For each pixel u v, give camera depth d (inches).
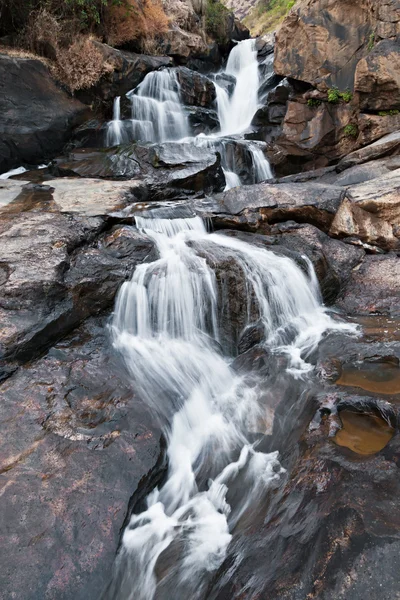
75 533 105.1
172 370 174.7
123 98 462.3
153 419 143.3
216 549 107.2
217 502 124.2
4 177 374.3
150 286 198.2
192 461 140.4
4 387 144.9
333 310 230.2
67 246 205.0
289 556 88.3
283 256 228.1
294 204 269.7
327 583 77.6
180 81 521.7
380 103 378.3
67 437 129.3
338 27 415.8
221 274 202.5
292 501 107.0
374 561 78.5
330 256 256.5
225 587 91.4
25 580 94.4
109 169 352.5
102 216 239.9
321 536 87.6
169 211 259.0
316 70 434.3
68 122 420.8
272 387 164.9
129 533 112.7
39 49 438.9
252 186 291.7
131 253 214.4
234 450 141.0
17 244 201.3
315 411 140.8
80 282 185.2
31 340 159.2
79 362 162.9
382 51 363.9
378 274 245.1
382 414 133.0
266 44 651.5
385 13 374.0
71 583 96.5
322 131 430.9
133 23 530.6
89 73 430.9
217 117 532.7
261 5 1250.6
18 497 109.8
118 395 150.2
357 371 163.5
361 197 270.2
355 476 104.1
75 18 453.1
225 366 186.4
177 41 601.0
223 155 421.4
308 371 170.9
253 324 198.8
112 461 124.3
